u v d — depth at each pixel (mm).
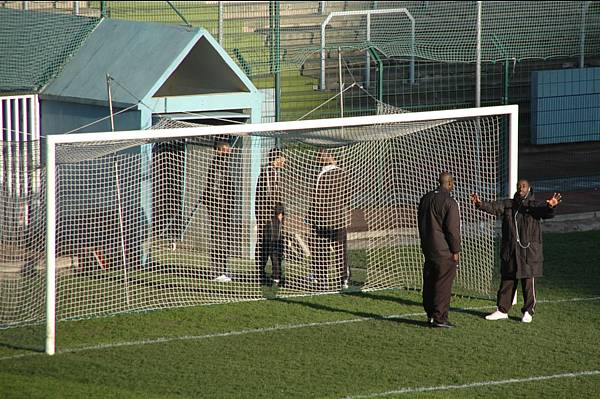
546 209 54125
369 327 53844
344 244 62250
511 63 111062
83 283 60406
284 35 109625
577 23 109688
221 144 64125
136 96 65812
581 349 50469
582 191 89062
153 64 67500
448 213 52906
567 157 101125
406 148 71625
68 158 57812
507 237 55062
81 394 42062
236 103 69125
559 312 56781
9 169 62219
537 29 108375
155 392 43188
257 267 62344
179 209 64625
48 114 71562
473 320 55438
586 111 104750
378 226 71875
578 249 71500
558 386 45250
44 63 72875
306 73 101750
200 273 62438
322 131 60594
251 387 44219
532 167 97312
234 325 53938
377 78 81875
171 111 66625
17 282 60031
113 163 64188
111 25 73938
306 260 62375
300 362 47875
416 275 64500
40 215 62000
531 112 103750
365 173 71125
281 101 93500
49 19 77000
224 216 63500
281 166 63094
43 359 47531
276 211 62125
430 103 103688
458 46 104750
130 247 63531
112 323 54000
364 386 44688
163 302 57875
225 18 100750
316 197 62094
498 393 44219
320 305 58219
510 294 55469
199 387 44062
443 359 48688
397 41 103875
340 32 109375
